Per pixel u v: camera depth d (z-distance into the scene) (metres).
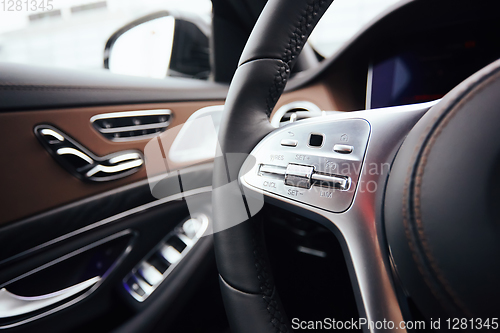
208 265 1.03
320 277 0.83
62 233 0.85
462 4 1.06
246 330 0.48
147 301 0.93
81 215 0.88
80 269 0.89
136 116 1.00
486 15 1.05
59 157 0.85
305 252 0.86
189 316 1.02
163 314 0.94
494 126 0.33
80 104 0.88
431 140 0.36
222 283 0.51
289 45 0.55
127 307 0.95
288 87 1.37
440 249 0.32
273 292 0.51
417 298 0.36
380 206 0.44
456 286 0.31
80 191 0.88
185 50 2.01
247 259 0.50
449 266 0.32
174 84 1.14
